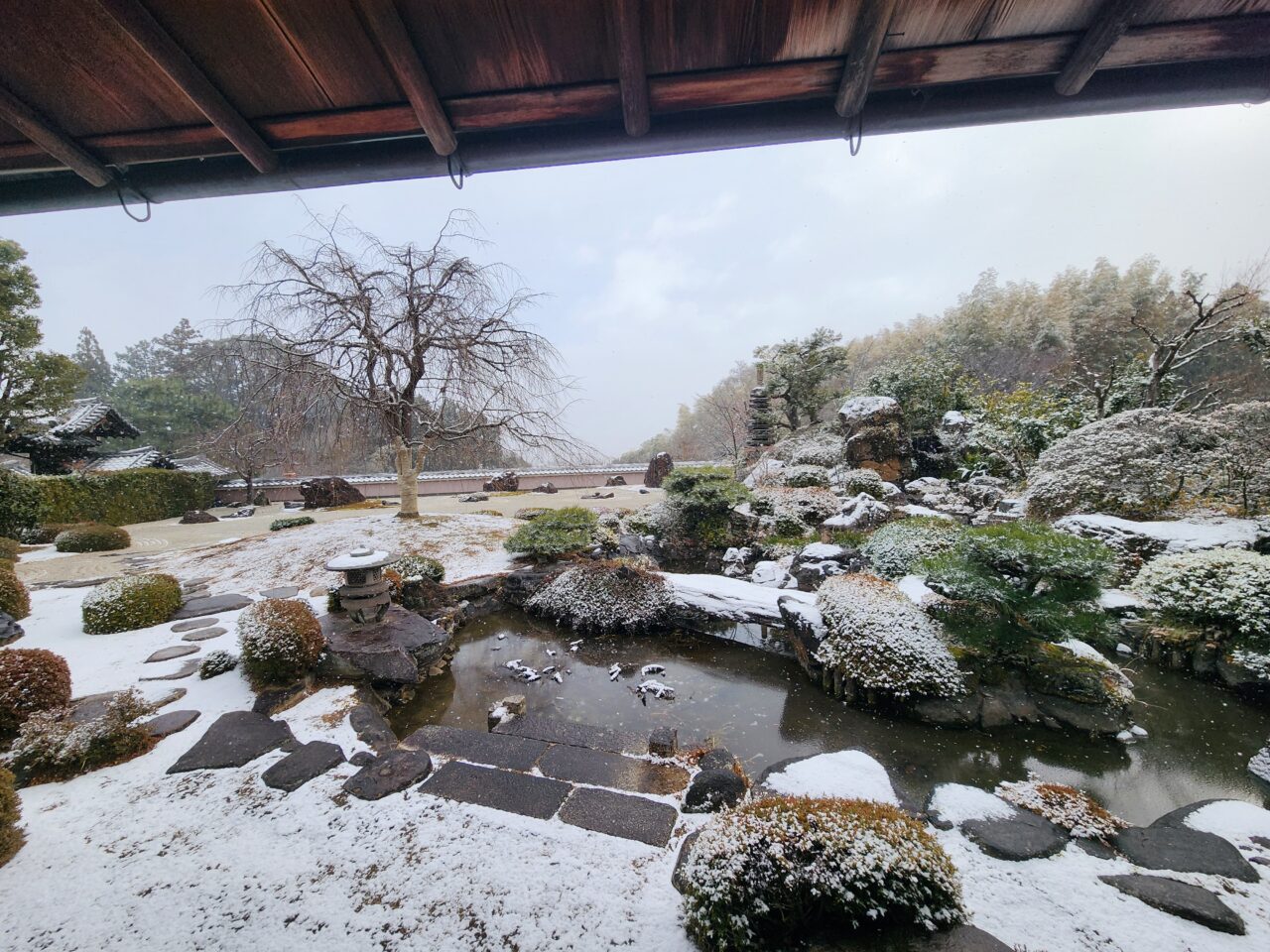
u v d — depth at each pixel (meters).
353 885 1.71
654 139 1.22
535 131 1.23
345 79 1.05
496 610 5.37
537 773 2.38
